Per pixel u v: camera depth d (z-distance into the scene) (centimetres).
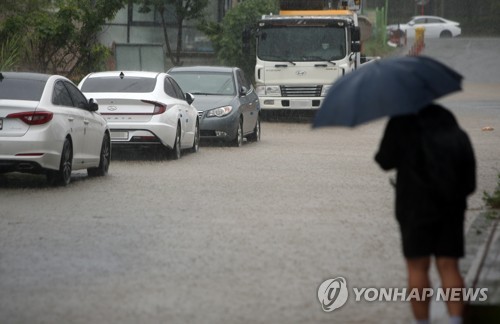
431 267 2023
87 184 3497
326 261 2102
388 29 17612
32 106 3231
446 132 1483
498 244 2228
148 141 4291
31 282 1886
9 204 2942
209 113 5162
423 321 1496
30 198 3086
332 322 1602
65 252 2186
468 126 7031
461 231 1483
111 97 4281
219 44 8844
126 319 1606
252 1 8825
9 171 3250
